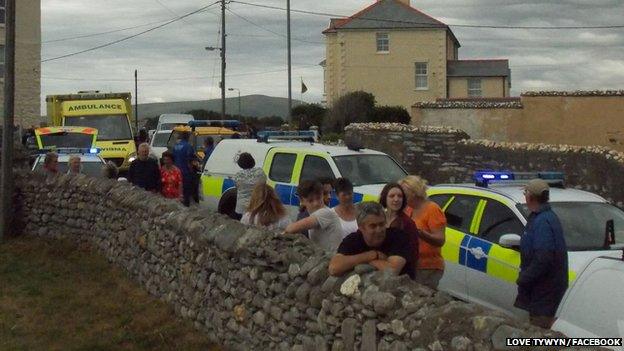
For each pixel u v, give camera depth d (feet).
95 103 94.22
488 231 29.86
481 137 94.07
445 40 173.68
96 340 30.12
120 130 92.68
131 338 30.22
